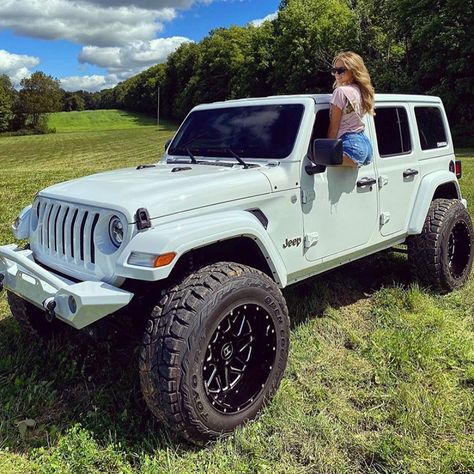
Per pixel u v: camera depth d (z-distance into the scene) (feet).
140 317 9.76
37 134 278.26
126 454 8.36
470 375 10.41
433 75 97.71
